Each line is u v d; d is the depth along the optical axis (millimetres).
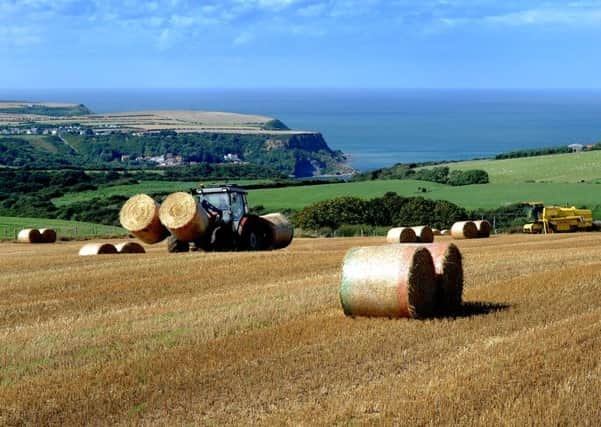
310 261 21359
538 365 9562
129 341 11711
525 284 16125
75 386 9477
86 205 66125
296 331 11844
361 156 194750
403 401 8367
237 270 19891
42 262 23359
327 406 8375
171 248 25453
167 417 8352
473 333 11461
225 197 25594
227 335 11828
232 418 8211
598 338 10859
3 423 8398
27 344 11781
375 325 12109
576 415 7844
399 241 29969
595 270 17906
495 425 7621
